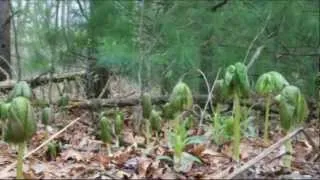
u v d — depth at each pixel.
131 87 2.08
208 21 1.63
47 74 1.89
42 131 1.30
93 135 1.33
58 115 1.58
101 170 0.82
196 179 0.74
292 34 1.64
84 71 1.99
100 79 1.92
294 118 0.80
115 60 1.51
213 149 0.98
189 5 1.67
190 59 1.58
